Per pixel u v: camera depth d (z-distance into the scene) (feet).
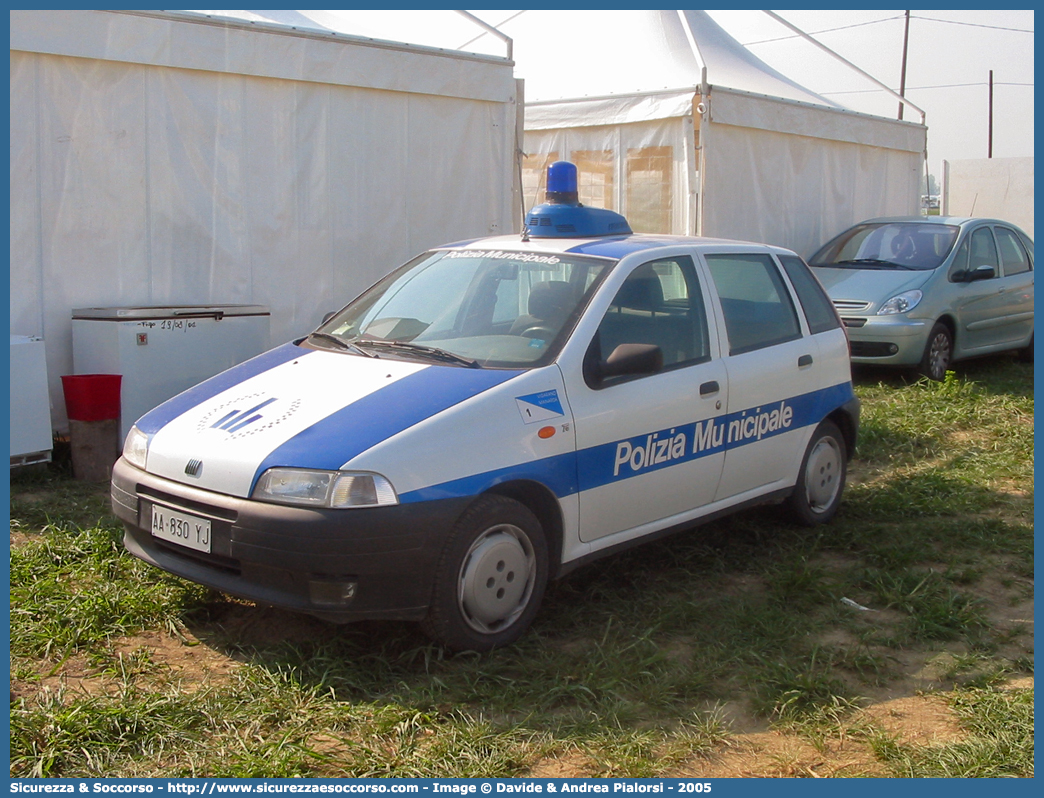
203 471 13.14
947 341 34.73
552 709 12.26
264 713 11.77
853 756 11.55
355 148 26.94
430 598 12.73
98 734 11.21
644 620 14.76
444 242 29.19
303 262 26.37
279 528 12.23
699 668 13.35
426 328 15.92
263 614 14.71
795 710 12.37
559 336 14.85
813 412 18.93
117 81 22.97
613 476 14.87
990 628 15.14
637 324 15.76
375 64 26.71
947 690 13.19
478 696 12.34
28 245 22.15
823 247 39.04
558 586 16.01
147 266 23.91
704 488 16.65
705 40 41.81
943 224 37.32
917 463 24.40
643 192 37.42
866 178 44.86
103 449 21.03
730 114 35.99
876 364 33.53
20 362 20.35
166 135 23.82
